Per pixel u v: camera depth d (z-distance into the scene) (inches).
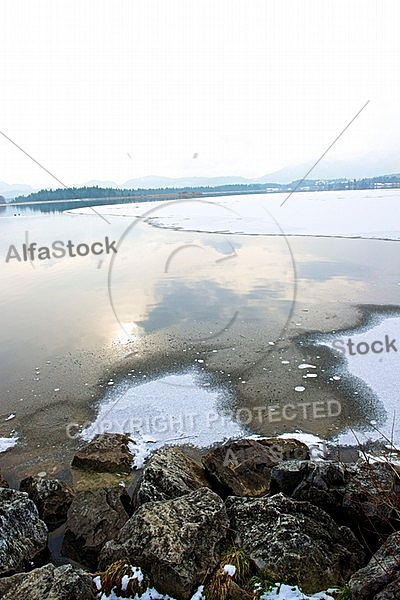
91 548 127.0
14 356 271.9
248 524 119.8
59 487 148.8
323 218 852.0
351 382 221.9
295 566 104.4
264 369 238.7
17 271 506.9
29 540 126.8
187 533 112.2
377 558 103.0
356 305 340.5
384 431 183.9
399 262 485.4
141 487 142.3
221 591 100.6
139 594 104.3
